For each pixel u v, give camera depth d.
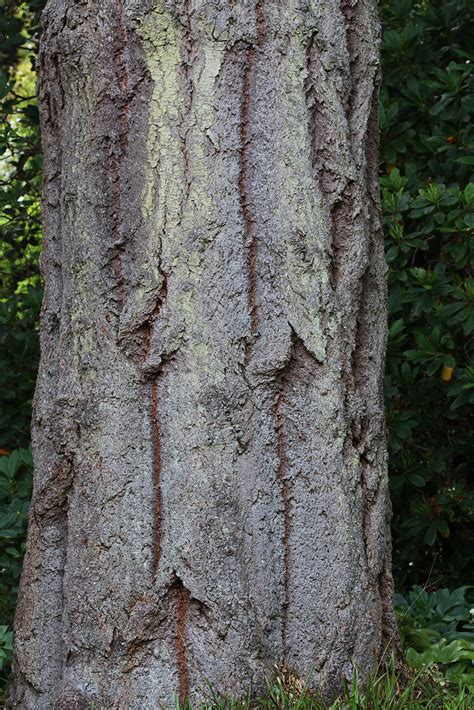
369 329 3.03
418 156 4.95
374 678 2.84
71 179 2.93
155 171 2.80
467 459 5.16
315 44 2.88
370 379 3.02
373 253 3.09
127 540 2.80
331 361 2.86
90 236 2.88
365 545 2.94
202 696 2.72
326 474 2.84
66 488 2.94
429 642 3.38
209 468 2.76
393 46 4.76
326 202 2.89
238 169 2.80
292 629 2.81
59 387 2.94
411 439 5.05
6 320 5.07
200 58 2.80
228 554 2.74
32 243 6.02
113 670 2.79
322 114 2.89
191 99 2.80
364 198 2.99
